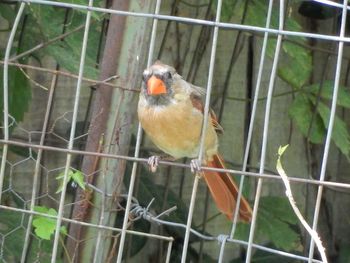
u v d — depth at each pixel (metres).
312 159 7.96
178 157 6.16
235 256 7.69
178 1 7.50
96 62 6.45
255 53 7.76
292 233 7.21
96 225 5.44
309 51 7.62
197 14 7.59
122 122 5.77
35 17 6.41
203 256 7.61
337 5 4.96
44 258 6.28
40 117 7.34
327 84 7.30
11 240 6.32
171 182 7.61
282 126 7.91
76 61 6.27
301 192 7.95
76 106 5.19
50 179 7.31
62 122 7.38
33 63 7.27
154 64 5.91
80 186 5.46
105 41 6.36
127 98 5.77
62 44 6.46
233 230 5.35
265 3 6.97
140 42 5.74
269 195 7.76
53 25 6.37
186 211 7.38
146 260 7.52
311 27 7.97
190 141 5.95
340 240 8.05
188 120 5.84
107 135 5.77
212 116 6.11
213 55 5.02
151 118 5.84
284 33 4.93
